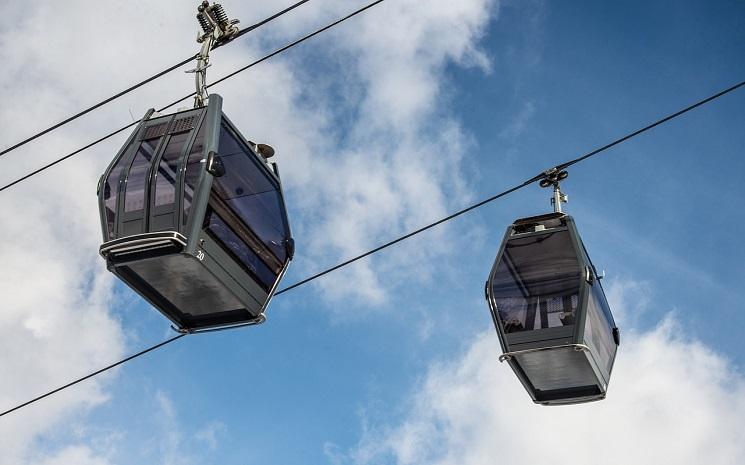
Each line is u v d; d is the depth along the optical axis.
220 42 16.73
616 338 17.95
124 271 15.48
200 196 15.27
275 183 17.11
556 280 16.81
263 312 16.52
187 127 16.03
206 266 15.30
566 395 17.52
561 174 17.30
